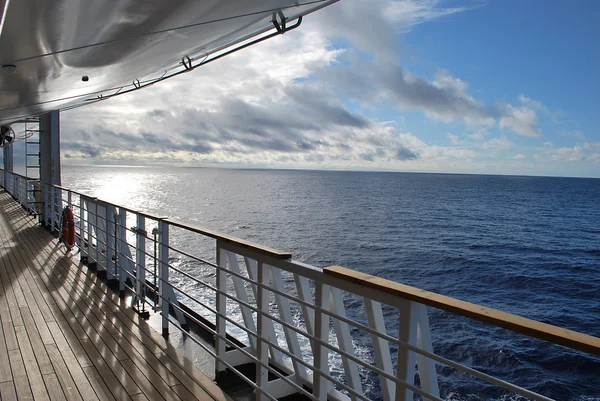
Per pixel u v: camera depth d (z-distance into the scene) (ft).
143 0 6.88
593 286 57.93
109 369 7.86
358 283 4.24
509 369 28.53
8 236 21.84
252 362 7.86
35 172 30.27
